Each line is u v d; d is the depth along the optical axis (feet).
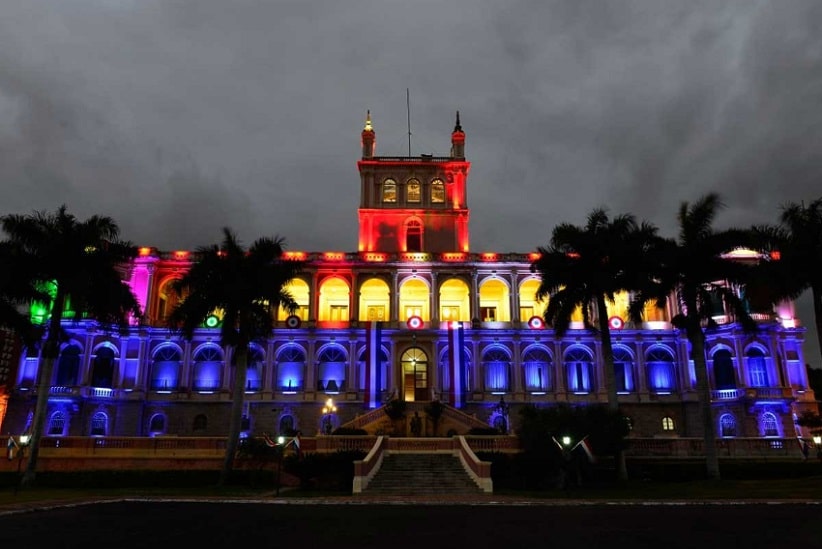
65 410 197.36
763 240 140.56
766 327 207.10
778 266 136.98
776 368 205.16
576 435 126.21
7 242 137.08
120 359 210.38
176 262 225.97
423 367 221.05
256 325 148.87
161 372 216.54
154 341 217.56
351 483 126.72
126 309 148.66
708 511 87.40
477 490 118.11
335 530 67.62
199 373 217.56
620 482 131.85
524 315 239.30
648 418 215.10
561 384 218.18
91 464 141.08
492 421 212.02
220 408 211.20
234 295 143.64
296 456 128.26
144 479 131.95
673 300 226.17
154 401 209.97
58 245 136.98
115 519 76.79
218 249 159.43
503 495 112.88
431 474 125.80
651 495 111.96
